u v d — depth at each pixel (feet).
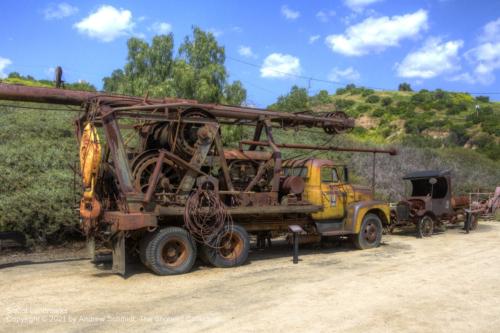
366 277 28.99
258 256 37.27
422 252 39.24
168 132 31.96
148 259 29.12
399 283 27.30
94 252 32.45
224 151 35.40
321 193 39.04
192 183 31.48
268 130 37.32
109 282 27.37
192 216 30.53
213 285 26.71
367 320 20.18
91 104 31.22
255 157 36.19
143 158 31.86
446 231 55.21
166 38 67.82
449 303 23.02
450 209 52.31
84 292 25.03
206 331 18.70
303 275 29.60
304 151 76.74
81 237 40.68
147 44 68.03
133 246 31.68
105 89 91.30
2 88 29.60
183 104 31.48
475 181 85.35
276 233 38.58
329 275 29.63
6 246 36.22
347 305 22.50
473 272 30.63
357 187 42.34
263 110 38.99
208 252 31.50
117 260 28.48
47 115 62.59
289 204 36.11
